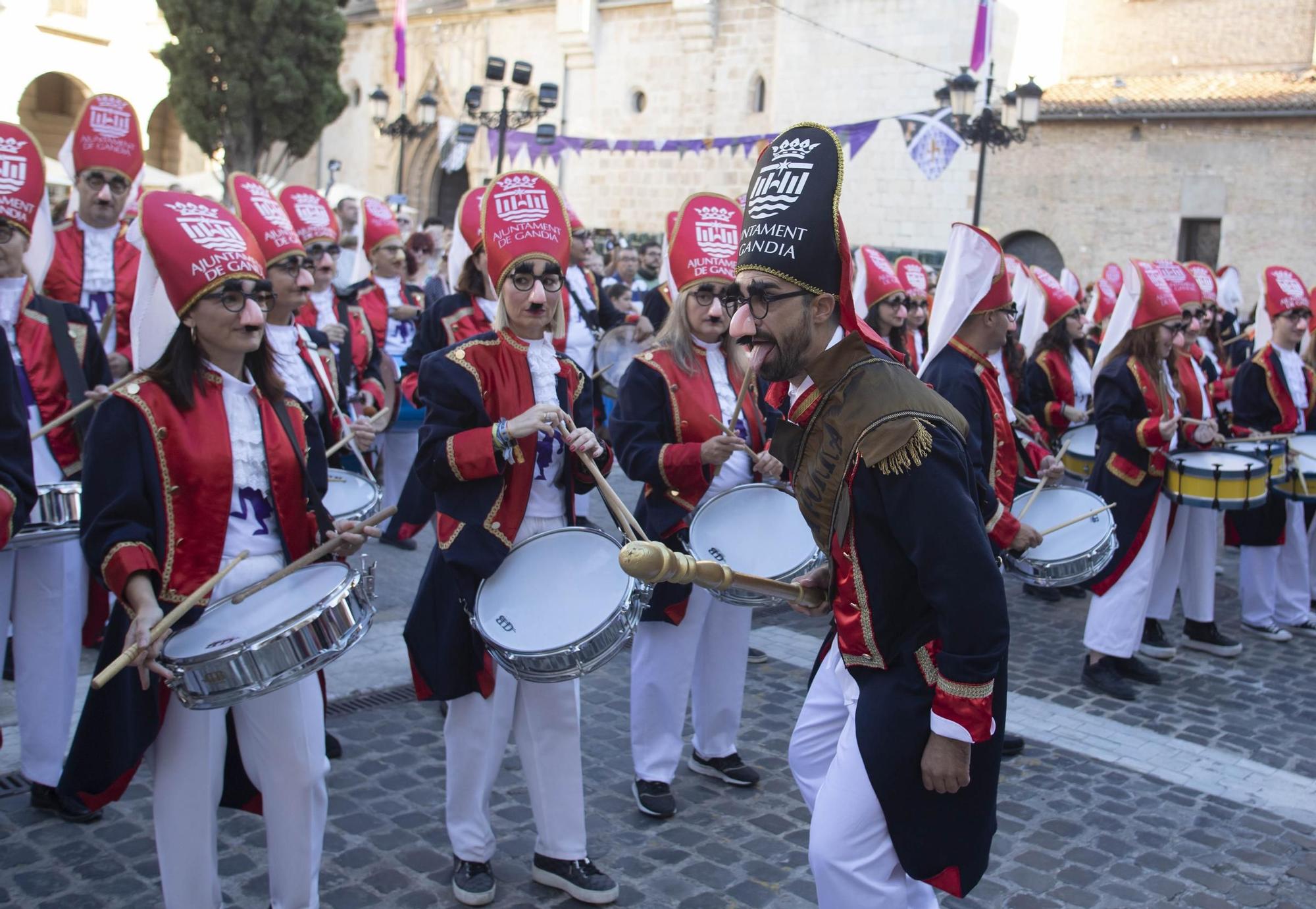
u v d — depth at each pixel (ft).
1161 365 21.98
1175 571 23.58
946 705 8.42
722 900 13.30
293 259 17.80
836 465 8.83
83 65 101.04
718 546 14.56
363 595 10.42
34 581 14.40
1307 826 16.15
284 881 11.14
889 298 24.77
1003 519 16.21
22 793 15.14
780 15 85.76
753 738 18.29
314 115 90.68
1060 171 81.76
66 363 16.07
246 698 9.59
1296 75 82.48
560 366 13.41
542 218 13.03
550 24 96.73
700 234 15.85
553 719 13.05
